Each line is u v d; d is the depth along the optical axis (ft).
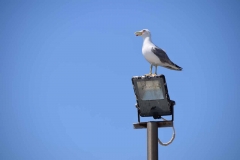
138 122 36.04
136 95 36.70
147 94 36.45
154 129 34.91
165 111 37.55
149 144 34.68
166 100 36.32
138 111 38.40
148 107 37.40
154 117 38.47
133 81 35.86
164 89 35.68
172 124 35.01
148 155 34.58
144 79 35.42
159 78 35.04
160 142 36.99
